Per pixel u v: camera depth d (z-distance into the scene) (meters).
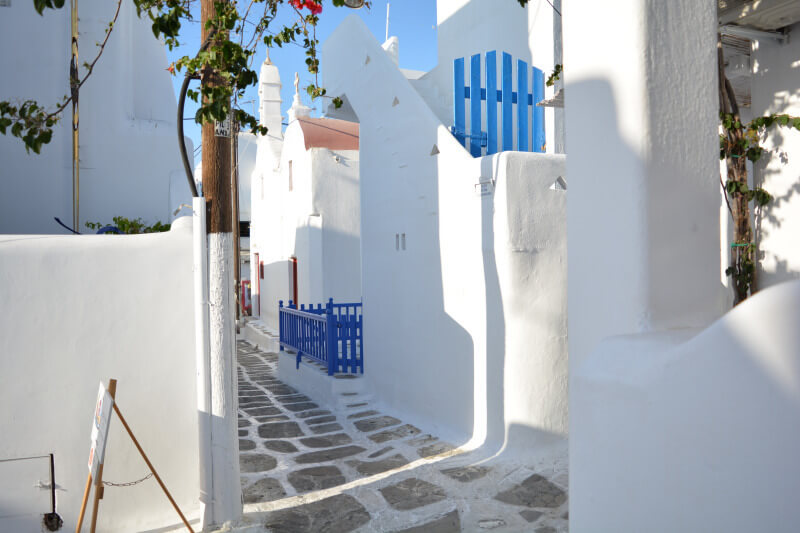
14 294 4.33
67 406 4.48
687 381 2.35
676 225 3.07
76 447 4.50
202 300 4.80
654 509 2.50
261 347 16.47
